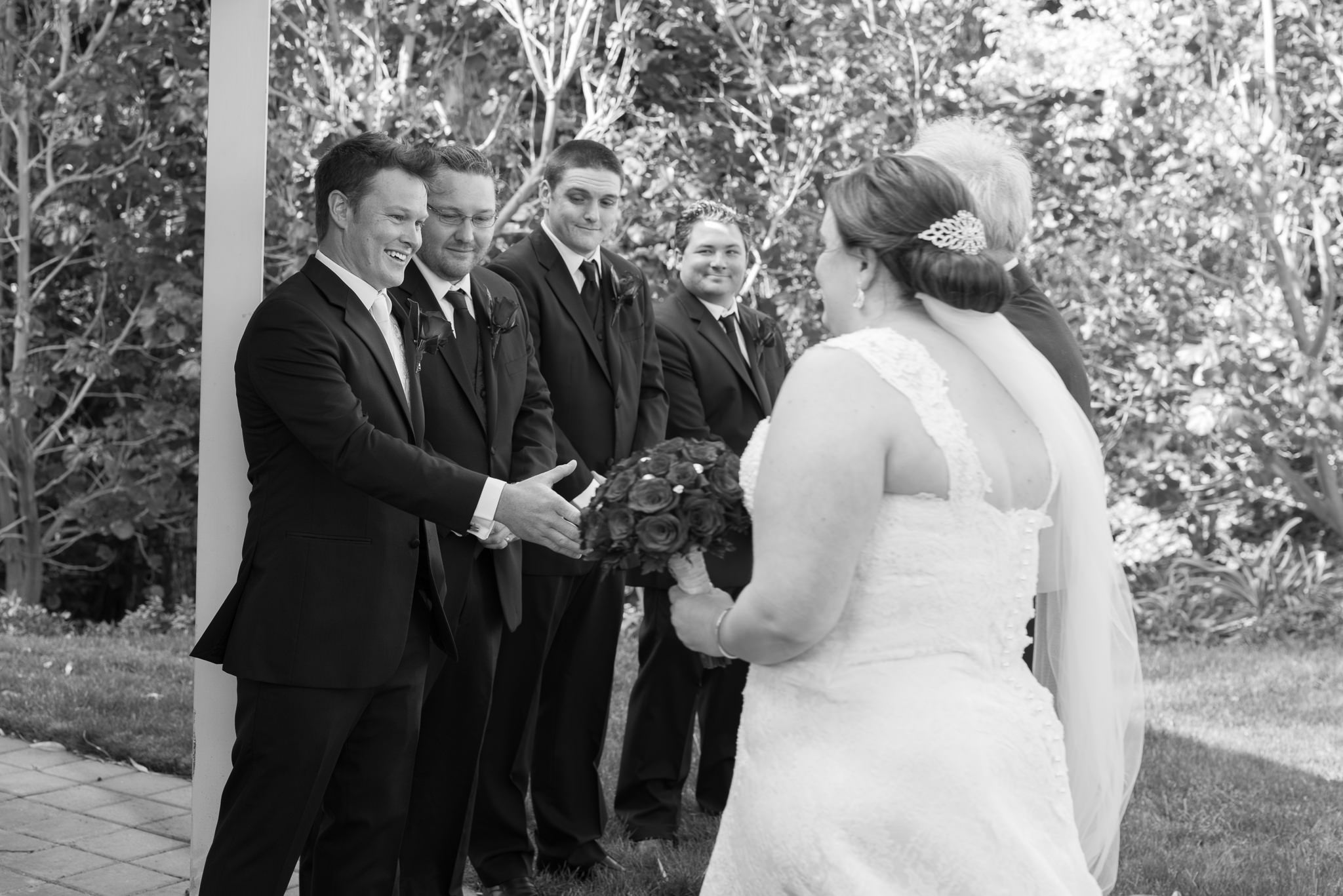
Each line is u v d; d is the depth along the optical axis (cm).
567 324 399
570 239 403
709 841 435
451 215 336
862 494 192
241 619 284
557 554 372
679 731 434
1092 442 231
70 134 1012
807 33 924
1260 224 890
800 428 195
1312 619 916
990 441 204
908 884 194
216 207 320
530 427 368
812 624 194
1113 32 898
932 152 290
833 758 199
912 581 198
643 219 891
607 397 404
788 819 199
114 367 1040
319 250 298
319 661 279
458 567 332
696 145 987
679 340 454
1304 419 881
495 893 375
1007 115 926
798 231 920
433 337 319
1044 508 213
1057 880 200
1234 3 903
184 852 393
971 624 203
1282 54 916
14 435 1023
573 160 400
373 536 287
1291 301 900
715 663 222
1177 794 487
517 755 375
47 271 1094
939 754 195
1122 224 899
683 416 451
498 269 401
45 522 1142
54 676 609
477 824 376
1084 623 238
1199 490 977
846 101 891
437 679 341
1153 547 923
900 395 198
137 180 1000
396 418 294
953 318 210
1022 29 913
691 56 1004
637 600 912
